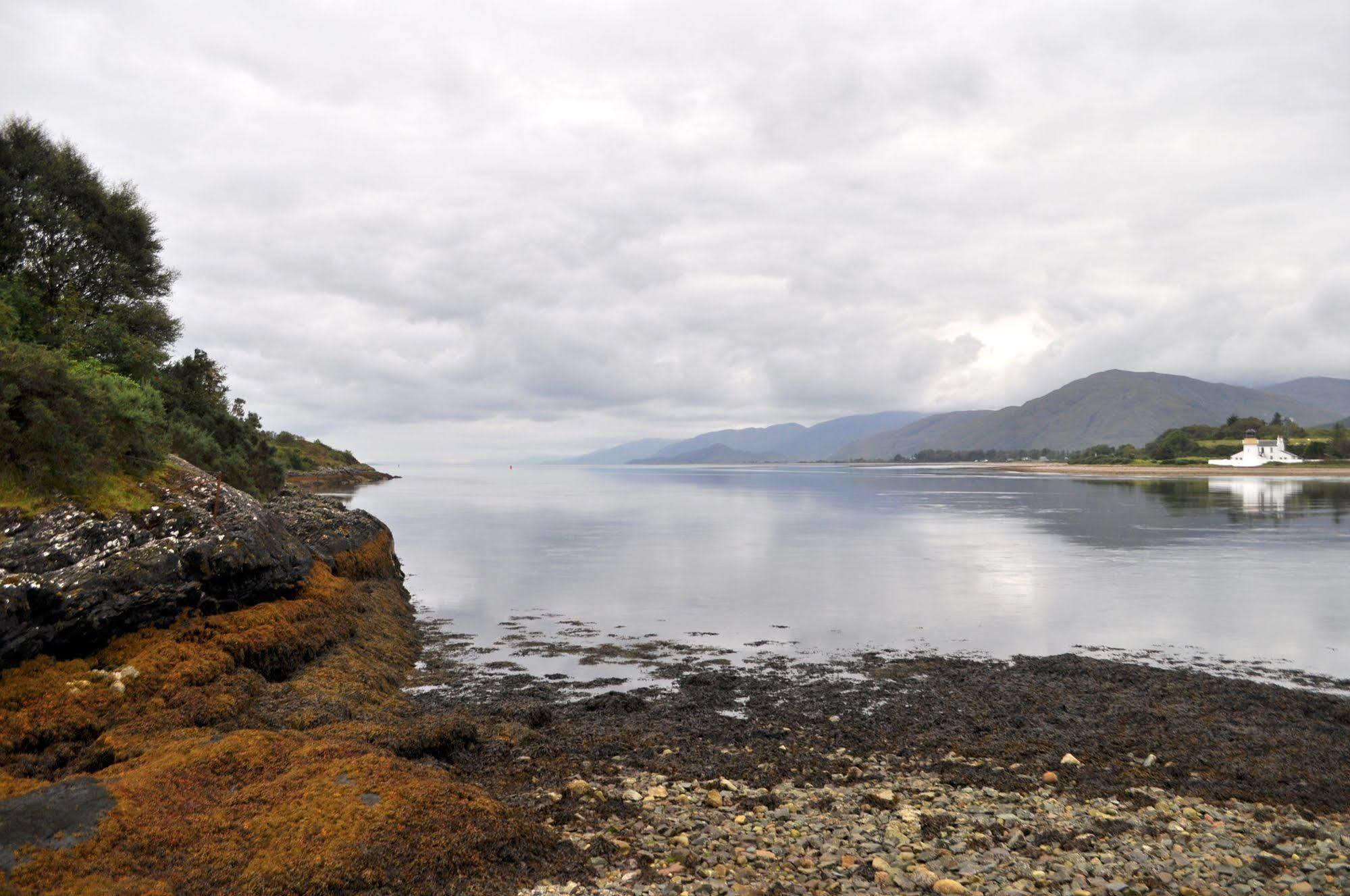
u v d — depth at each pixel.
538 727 12.48
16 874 5.89
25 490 13.15
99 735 9.62
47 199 28.17
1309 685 15.41
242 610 13.84
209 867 6.54
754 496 95.69
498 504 77.12
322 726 10.66
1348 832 8.73
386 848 6.96
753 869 7.64
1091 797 9.69
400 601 22.88
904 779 10.30
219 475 17.22
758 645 18.84
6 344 14.43
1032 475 180.00
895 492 100.69
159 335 32.75
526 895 6.93
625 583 28.05
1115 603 23.86
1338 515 56.47
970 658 17.42
